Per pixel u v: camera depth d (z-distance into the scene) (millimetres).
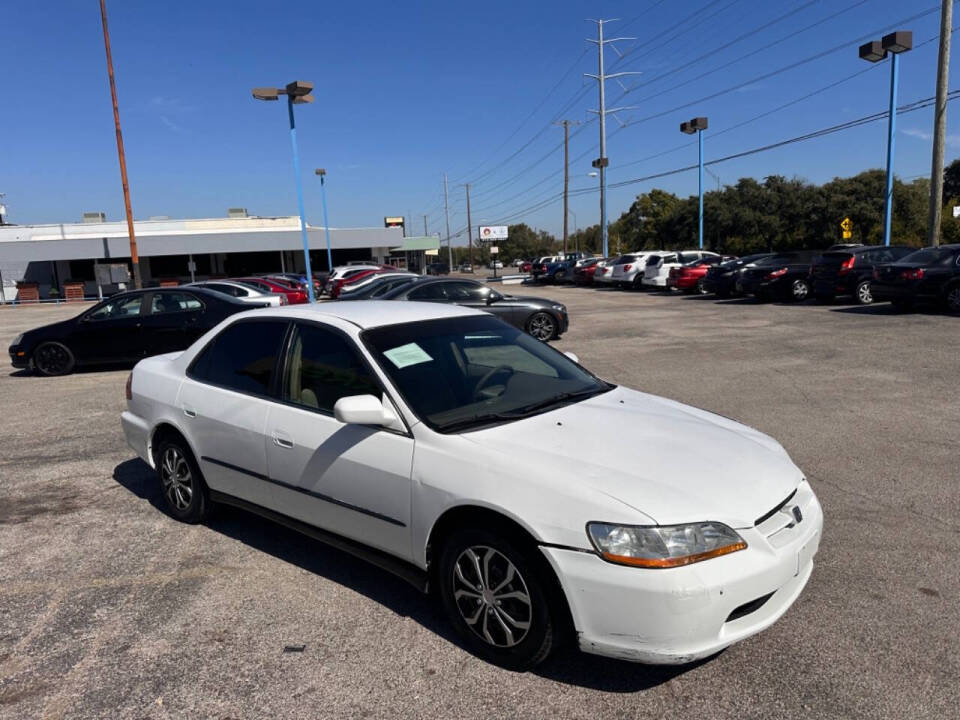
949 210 43531
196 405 4324
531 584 2777
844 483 4984
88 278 52219
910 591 3463
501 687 2832
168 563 4070
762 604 2760
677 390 8273
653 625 2555
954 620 3193
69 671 3027
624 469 2863
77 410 8414
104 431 7305
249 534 4473
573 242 140000
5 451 6590
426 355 3664
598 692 2779
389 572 3678
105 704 2797
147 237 48375
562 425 3289
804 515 3023
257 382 4055
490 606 2951
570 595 2652
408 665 2998
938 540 4016
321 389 3707
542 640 2789
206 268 56250
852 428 6367
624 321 16656
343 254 61312
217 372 4348
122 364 12141
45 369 11234
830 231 48438
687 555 2564
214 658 3094
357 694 2814
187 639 3254
